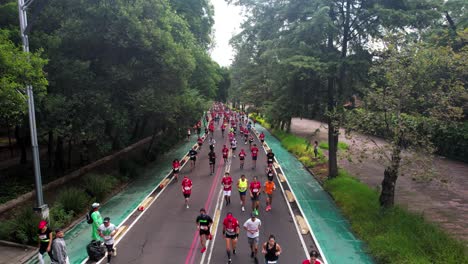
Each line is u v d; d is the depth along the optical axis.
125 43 17.05
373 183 18.44
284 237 12.04
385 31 15.14
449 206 14.52
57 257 8.65
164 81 20.36
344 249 11.14
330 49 17.48
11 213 14.38
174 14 23.77
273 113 19.41
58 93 15.74
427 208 14.27
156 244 11.41
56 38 15.59
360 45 16.56
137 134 35.94
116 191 17.62
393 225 11.49
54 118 14.99
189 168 23.05
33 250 10.84
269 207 14.74
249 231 10.12
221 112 69.25
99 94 16.36
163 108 19.55
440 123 11.65
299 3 17.08
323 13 14.59
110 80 17.72
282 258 10.49
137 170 21.16
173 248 11.11
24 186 17.22
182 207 15.19
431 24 15.03
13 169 20.77
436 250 9.59
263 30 19.00
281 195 17.02
